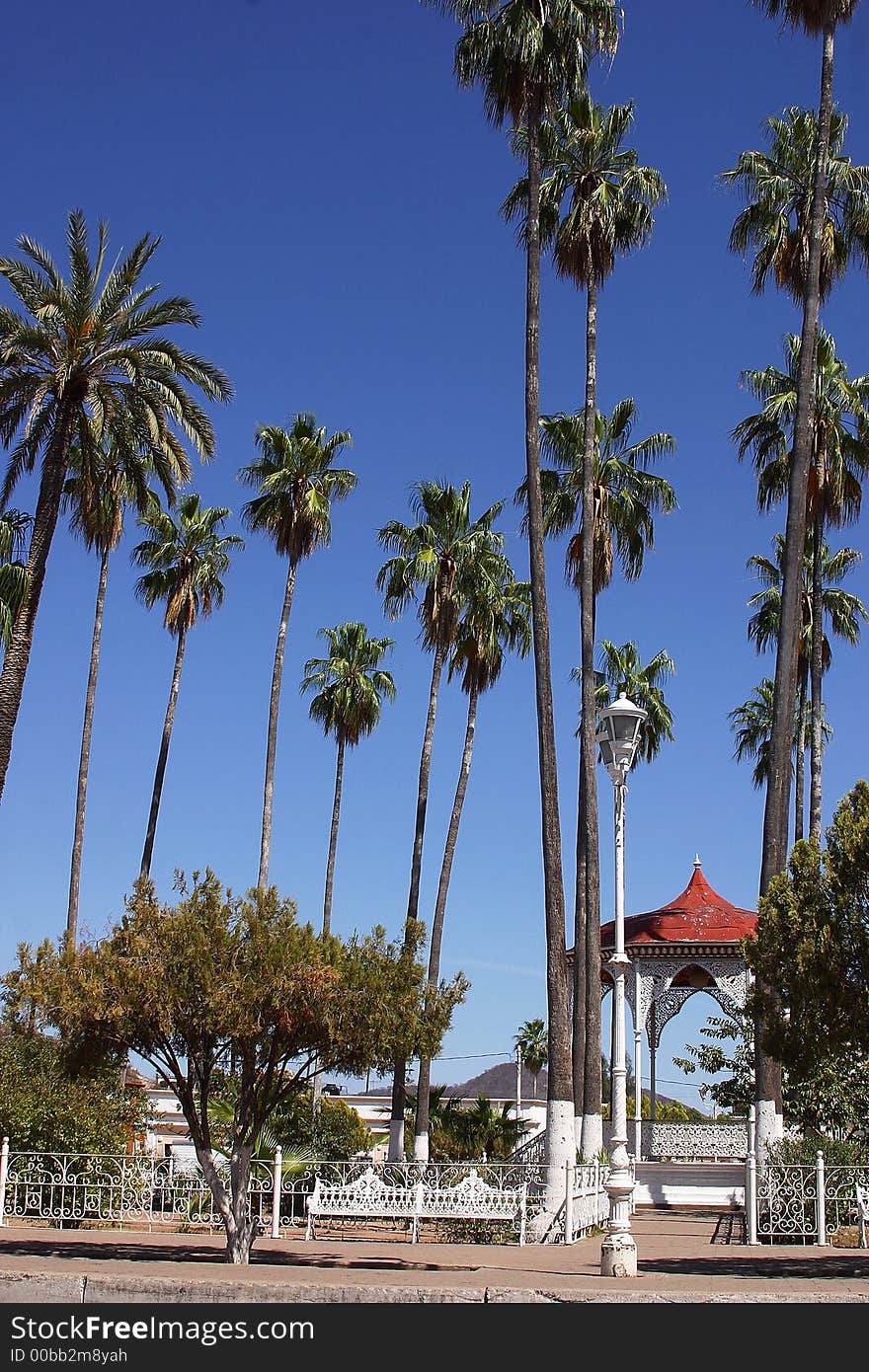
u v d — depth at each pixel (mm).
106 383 25234
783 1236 19078
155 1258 15445
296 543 38469
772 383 32438
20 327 23938
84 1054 15789
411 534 39281
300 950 15359
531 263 25047
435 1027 15930
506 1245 18812
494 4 25297
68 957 15336
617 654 45094
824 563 39562
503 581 40594
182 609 43219
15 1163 21859
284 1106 26266
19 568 26031
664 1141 34594
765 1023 16859
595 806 27719
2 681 23547
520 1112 50188
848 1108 23234
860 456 32562
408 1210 18953
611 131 30234
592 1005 26281
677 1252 17281
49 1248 16250
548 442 33844
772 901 16766
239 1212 15148
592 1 25234
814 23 25562
